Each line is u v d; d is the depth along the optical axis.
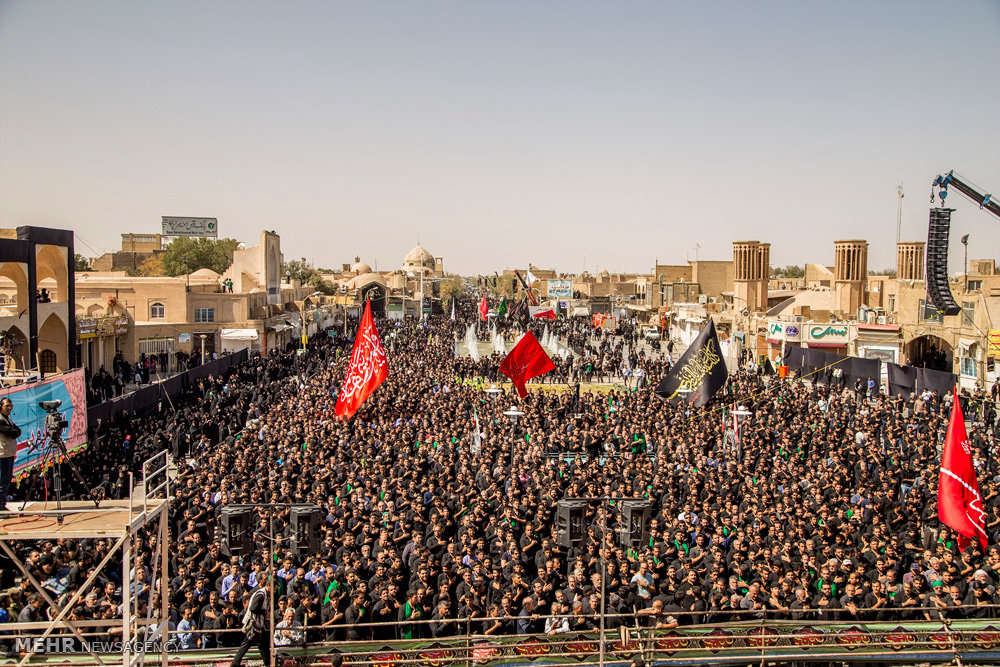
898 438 26.59
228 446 25.05
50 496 19.45
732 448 25.28
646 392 37.59
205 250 103.25
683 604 12.59
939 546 14.75
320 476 20.14
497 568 13.54
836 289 61.69
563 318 105.81
